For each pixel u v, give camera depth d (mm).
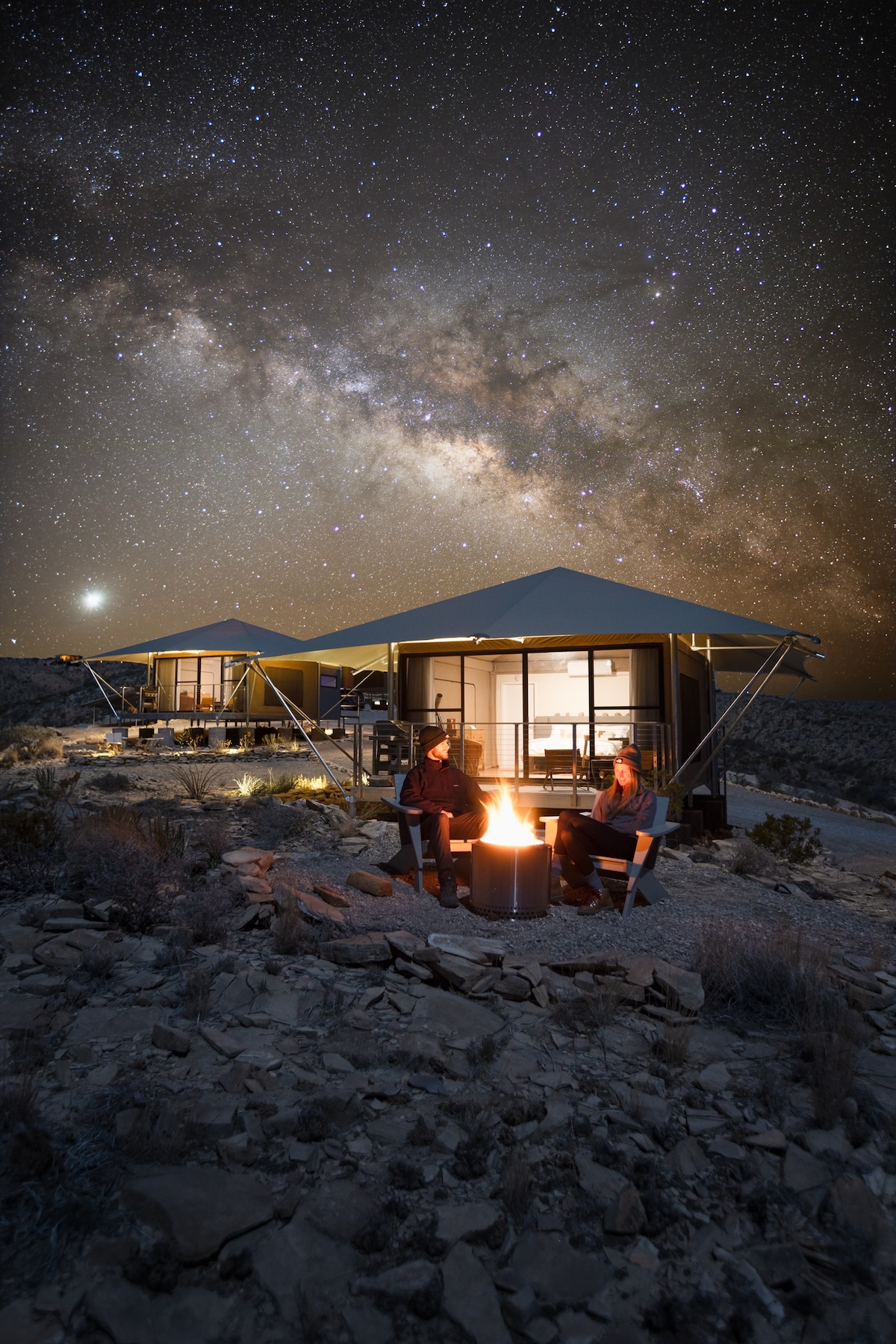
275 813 8625
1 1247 2211
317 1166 2662
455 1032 3766
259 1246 2295
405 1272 2225
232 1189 2475
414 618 10773
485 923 5477
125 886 5137
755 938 5047
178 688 26391
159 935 4676
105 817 7023
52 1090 2988
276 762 17234
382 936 4746
